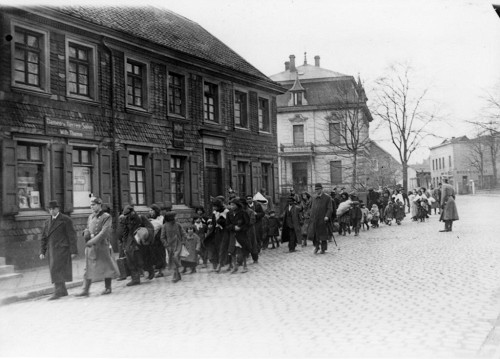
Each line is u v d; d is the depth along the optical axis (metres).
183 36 23.98
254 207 16.70
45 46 15.34
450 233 20.12
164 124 20.55
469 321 6.80
